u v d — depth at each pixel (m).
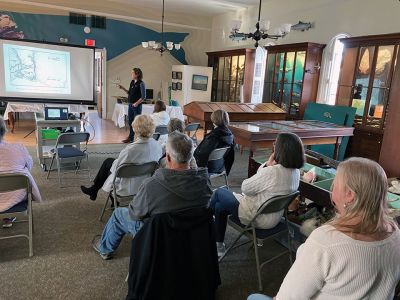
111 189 2.72
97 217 3.10
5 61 5.63
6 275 2.18
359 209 0.99
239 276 2.33
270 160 2.24
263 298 1.40
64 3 8.44
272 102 7.10
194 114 6.00
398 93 3.40
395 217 1.98
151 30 9.68
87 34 8.95
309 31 6.67
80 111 6.29
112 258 2.45
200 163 3.37
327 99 6.35
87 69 6.20
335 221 1.04
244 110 6.14
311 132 4.48
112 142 6.42
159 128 4.52
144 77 9.95
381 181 0.99
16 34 8.12
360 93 5.31
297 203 2.82
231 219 2.38
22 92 5.83
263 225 2.22
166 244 1.70
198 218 1.77
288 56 6.63
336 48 6.15
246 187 2.20
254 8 8.27
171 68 10.20
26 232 2.76
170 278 1.72
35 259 2.38
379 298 1.00
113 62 9.45
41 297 1.99
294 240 2.67
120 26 9.30
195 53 10.32
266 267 2.46
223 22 9.58
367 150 5.21
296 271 1.02
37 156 4.96
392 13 5.15
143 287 1.73
